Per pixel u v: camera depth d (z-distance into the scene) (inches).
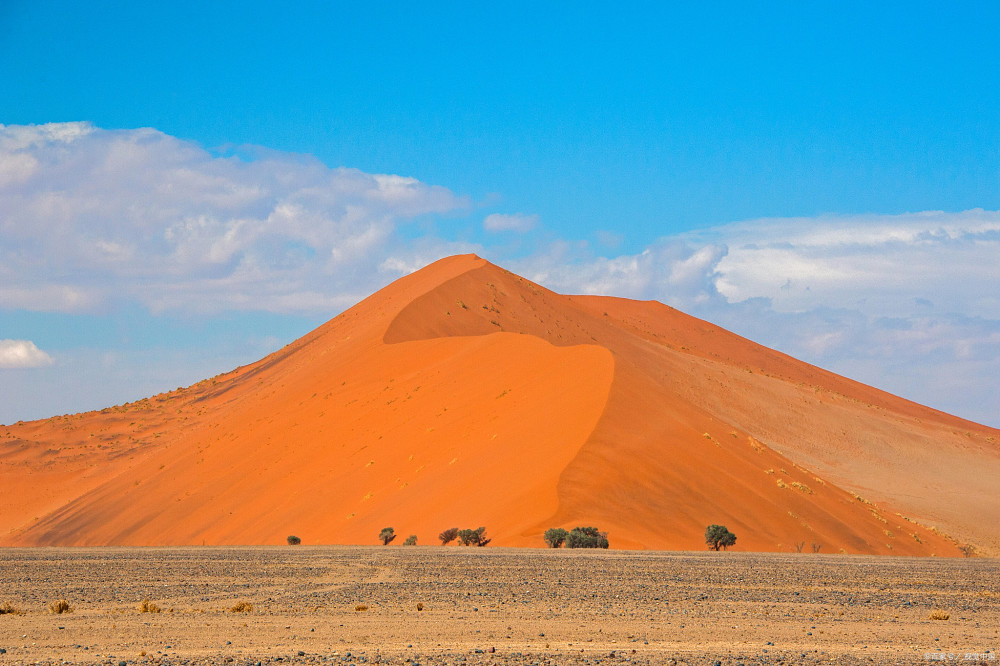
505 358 3366.1
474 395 3110.2
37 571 1358.3
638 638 722.8
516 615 842.8
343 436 3326.8
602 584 1093.1
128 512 3494.1
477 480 2301.9
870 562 1599.4
